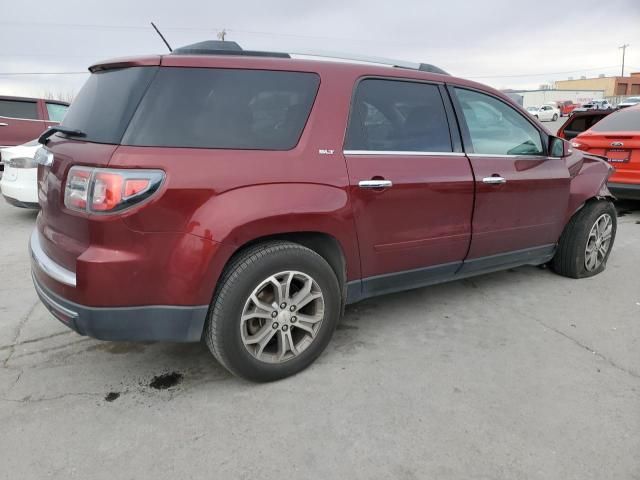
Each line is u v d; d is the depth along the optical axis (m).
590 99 67.81
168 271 2.38
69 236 2.46
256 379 2.75
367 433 2.37
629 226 6.71
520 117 3.89
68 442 2.30
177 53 2.62
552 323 3.61
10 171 6.50
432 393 2.70
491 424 2.43
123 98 2.45
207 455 2.22
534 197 3.89
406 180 3.06
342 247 2.88
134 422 2.45
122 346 3.25
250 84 2.65
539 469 2.13
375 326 3.55
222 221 2.41
